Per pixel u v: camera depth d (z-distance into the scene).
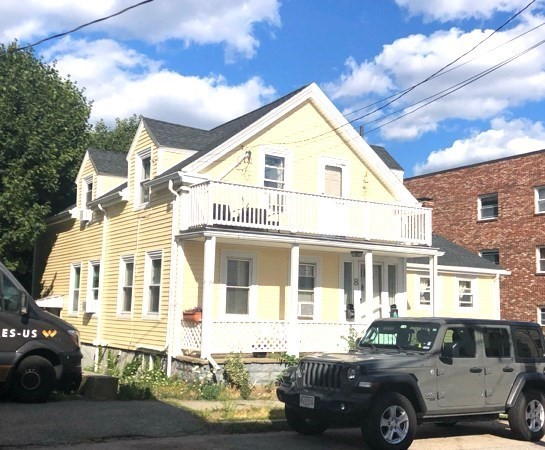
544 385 10.57
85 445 8.55
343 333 17.34
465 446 9.52
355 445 9.26
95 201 21.45
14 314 11.49
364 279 20.12
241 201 16.34
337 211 17.91
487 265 24.09
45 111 24.58
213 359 15.10
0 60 24.75
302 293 18.91
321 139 19.64
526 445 9.77
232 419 10.70
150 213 18.53
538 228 27.59
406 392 9.13
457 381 9.52
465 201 31.19
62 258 24.73
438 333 9.61
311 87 19.09
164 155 18.53
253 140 18.28
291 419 9.89
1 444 8.25
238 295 17.64
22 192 22.55
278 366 15.72
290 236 16.75
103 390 12.20
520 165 28.70
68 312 23.39
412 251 19.05
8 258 23.25
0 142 22.22
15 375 11.29
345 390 8.73
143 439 9.16
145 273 18.38
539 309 27.20
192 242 17.08
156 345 17.30
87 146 28.09
